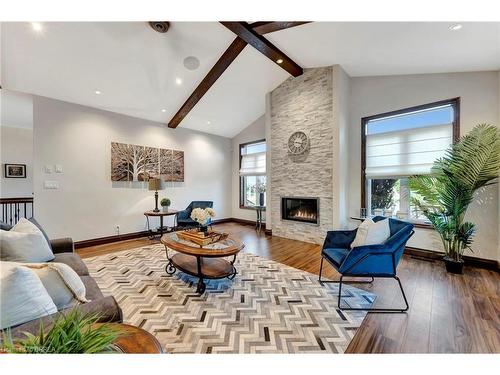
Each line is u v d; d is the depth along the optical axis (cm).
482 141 270
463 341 169
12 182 554
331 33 296
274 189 507
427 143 350
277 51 361
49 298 108
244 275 294
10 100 403
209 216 292
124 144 475
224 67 382
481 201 307
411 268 311
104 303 119
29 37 286
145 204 509
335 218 408
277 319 200
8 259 183
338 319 199
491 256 302
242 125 645
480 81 309
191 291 251
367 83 409
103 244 442
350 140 427
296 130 461
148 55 345
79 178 418
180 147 580
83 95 401
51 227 389
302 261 345
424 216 357
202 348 165
